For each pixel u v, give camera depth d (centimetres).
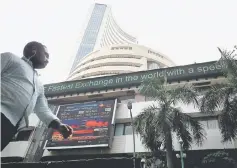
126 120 2536
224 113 1645
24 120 171
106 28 15138
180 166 2033
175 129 1686
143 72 2880
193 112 2308
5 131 155
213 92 1736
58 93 3067
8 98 160
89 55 6706
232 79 1748
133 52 6194
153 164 1758
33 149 2580
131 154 2245
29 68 185
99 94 2911
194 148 2056
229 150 2006
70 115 2677
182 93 1752
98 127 2458
